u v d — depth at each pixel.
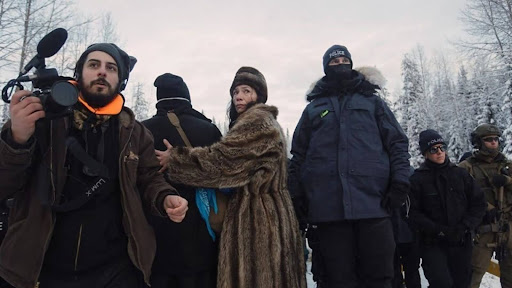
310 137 3.53
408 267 4.98
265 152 2.82
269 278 2.68
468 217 4.11
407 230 4.71
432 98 39.78
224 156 2.71
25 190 1.93
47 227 1.87
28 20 14.76
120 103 2.15
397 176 3.14
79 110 2.04
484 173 4.91
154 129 3.05
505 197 4.73
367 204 3.08
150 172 2.35
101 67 2.07
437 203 4.23
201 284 2.79
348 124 3.31
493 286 5.89
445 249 4.17
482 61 19.50
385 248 3.10
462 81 37.62
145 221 2.19
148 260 2.13
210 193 2.84
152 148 2.41
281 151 2.97
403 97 31.75
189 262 2.70
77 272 1.97
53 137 1.94
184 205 2.11
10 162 1.70
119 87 2.17
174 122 3.03
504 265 4.66
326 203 3.19
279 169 2.99
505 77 19.67
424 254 4.23
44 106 1.77
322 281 3.32
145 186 2.35
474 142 5.14
